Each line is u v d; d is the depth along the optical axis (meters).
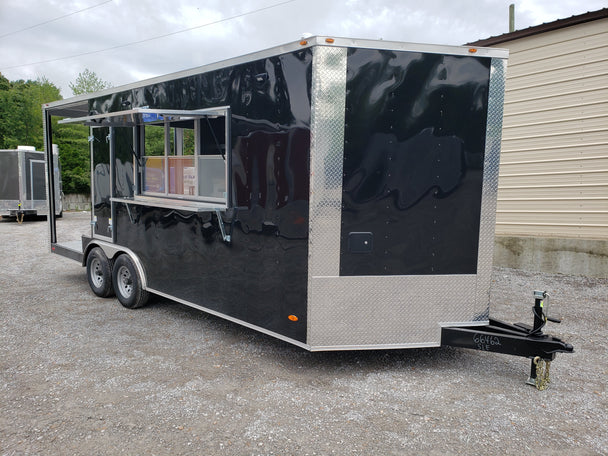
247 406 2.91
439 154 3.29
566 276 6.88
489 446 2.50
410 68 3.20
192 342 4.07
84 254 5.81
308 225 3.18
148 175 4.93
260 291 3.59
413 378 3.38
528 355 3.17
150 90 4.71
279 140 3.35
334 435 2.59
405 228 3.29
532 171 7.41
